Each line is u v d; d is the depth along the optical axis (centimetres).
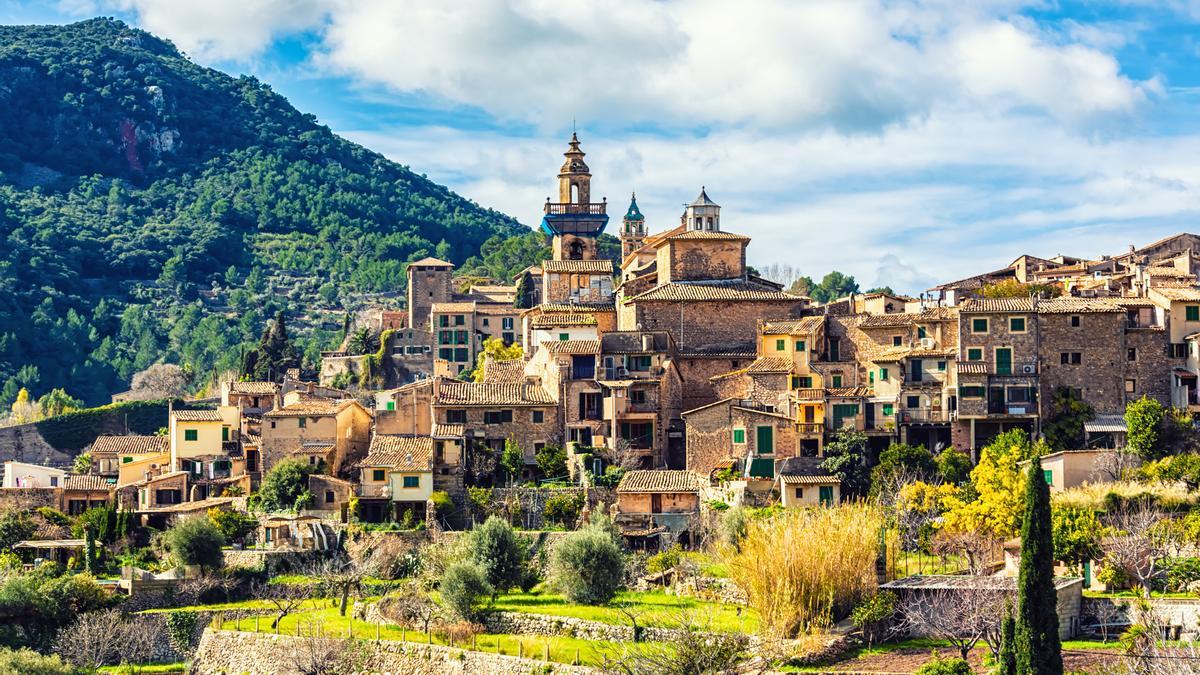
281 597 13688
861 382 15738
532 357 17775
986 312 15150
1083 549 11131
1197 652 9062
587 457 15225
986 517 12488
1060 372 15112
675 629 10506
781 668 9962
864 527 11106
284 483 15375
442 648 11088
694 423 15025
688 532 14062
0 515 15375
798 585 10588
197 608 13450
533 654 10800
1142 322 15300
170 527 14950
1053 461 13338
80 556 14588
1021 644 9081
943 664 9638
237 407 17250
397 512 14812
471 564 12225
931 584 10781
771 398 15488
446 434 15088
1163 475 13250
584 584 12219
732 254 17862
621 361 16162
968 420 14975
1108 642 10062
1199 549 11450
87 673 12056
